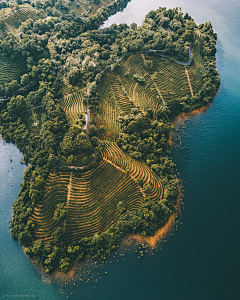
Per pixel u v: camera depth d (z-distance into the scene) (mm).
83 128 110438
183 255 92500
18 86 123625
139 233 97438
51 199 99812
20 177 110812
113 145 112750
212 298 83750
